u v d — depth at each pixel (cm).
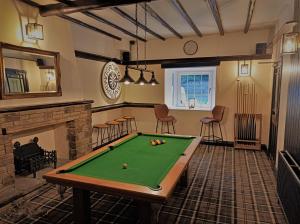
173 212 274
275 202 297
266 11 398
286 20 364
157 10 383
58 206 288
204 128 596
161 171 220
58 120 379
